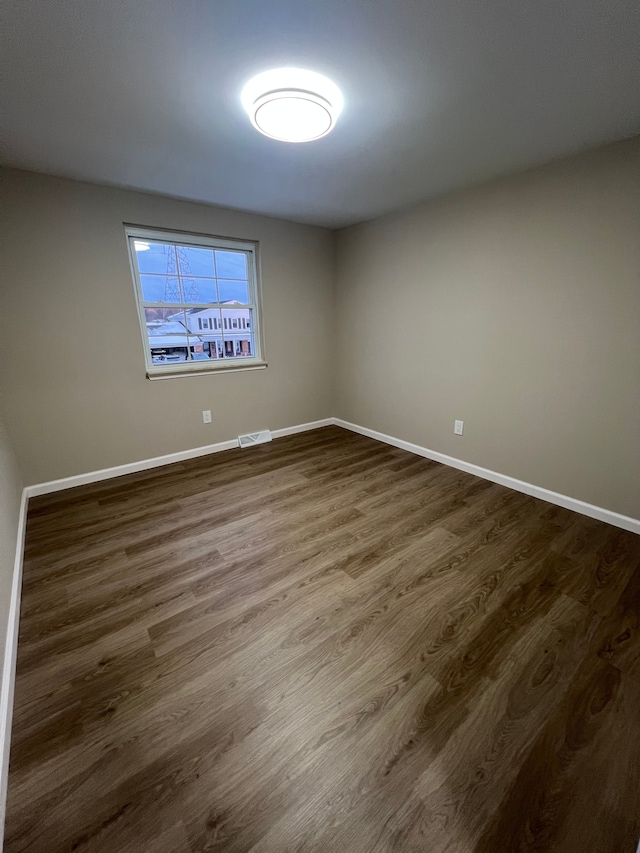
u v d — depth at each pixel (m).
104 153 2.08
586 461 2.38
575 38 1.22
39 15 1.09
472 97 1.56
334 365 4.36
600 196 2.07
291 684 1.35
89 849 0.92
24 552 2.10
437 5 1.08
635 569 1.92
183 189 2.68
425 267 3.11
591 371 2.27
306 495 2.76
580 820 0.97
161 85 1.46
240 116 1.69
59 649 1.49
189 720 1.22
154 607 1.71
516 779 1.06
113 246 2.74
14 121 1.72
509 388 2.71
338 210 3.22
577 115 1.71
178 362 3.32
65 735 1.18
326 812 0.99
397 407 3.67
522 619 1.62
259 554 2.08
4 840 0.93
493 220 2.57
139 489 2.86
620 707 1.25
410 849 0.92
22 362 2.55
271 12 1.10
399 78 1.43
